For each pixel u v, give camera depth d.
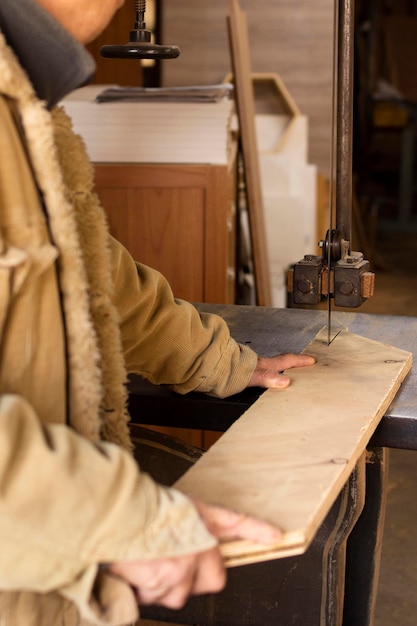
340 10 1.21
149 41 1.33
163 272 2.26
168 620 1.42
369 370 1.27
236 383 1.22
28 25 0.81
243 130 2.81
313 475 0.91
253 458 0.95
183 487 0.88
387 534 2.38
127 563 0.76
